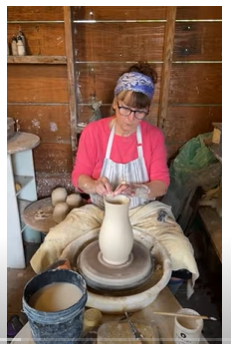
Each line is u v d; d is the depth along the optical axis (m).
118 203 1.01
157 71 1.68
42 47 1.62
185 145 1.78
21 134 1.76
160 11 1.55
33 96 1.74
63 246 1.20
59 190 1.76
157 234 1.21
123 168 1.35
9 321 1.18
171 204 1.78
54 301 0.78
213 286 1.48
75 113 1.66
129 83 1.12
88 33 1.60
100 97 1.74
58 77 1.70
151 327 0.82
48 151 1.88
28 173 1.84
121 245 0.96
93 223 1.28
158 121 1.71
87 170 1.37
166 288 1.01
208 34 1.59
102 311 0.88
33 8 1.53
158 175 1.36
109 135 1.33
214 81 1.70
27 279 1.59
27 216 1.68
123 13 1.56
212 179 1.68
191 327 0.80
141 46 1.63
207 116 1.79
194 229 1.75
